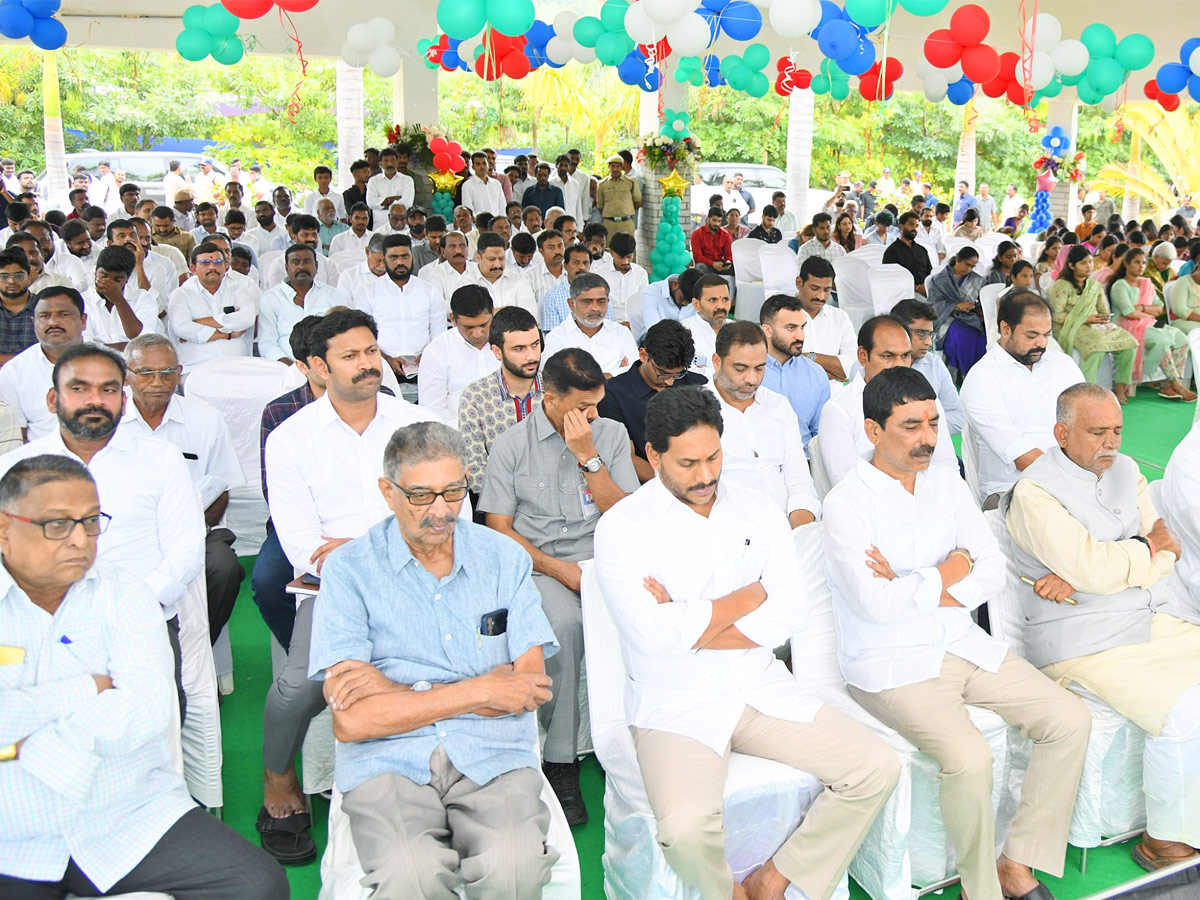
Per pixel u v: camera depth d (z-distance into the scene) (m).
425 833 2.18
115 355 2.80
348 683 2.30
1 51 21.53
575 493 3.21
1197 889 2.73
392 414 3.16
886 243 12.13
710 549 2.61
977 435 4.29
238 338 6.37
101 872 2.06
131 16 11.12
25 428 4.21
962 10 7.46
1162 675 2.78
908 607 2.70
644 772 2.43
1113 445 2.92
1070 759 2.62
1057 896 2.71
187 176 17.94
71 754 1.98
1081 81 7.88
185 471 2.93
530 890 2.14
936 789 2.65
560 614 2.93
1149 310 8.42
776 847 2.52
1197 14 11.68
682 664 2.55
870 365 3.80
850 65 7.74
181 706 2.82
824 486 3.93
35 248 6.39
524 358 3.52
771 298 4.29
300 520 3.03
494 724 2.39
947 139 25.44
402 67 12.12
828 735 2.48
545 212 12.20
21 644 2.11
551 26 8.90
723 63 9.91
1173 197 20.20
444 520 2.31
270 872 2.14
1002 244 8.99
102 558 2.82
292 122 22.42
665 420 2.51
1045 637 2.96
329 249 9.95
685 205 12.95
